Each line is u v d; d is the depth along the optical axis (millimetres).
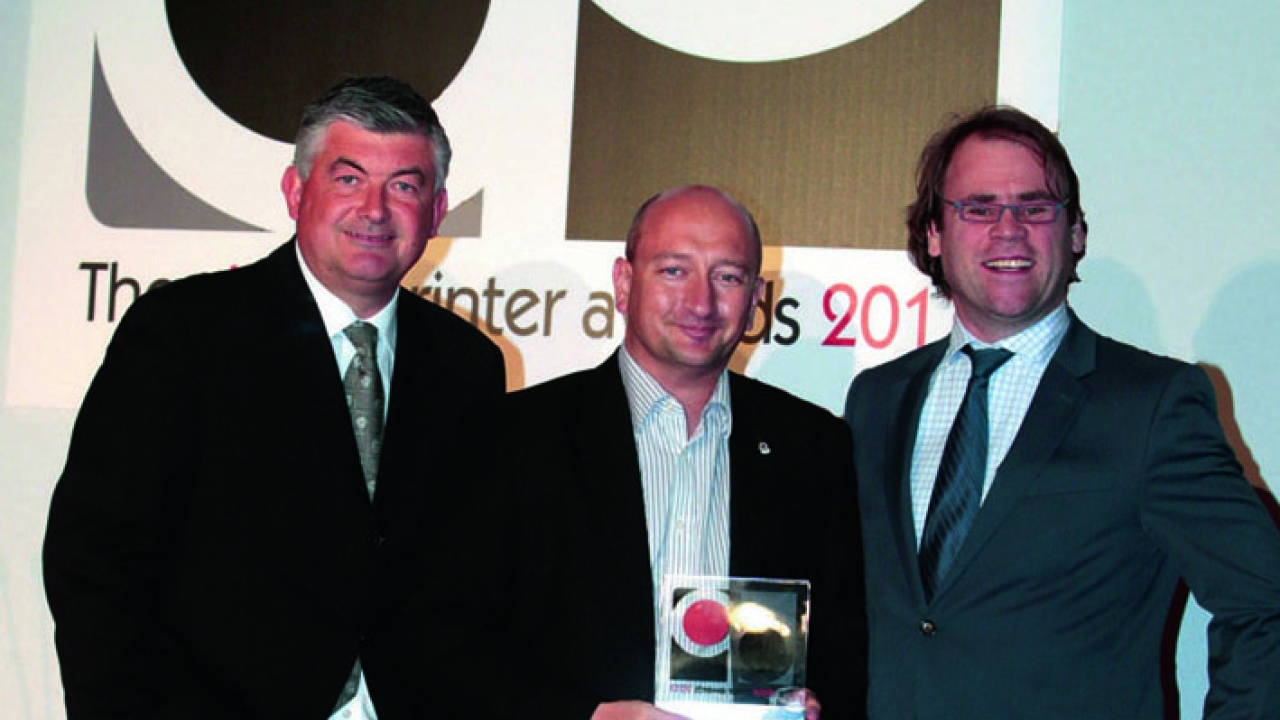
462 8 3230
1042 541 2135
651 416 2170
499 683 1993
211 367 2189
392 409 2289
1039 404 2211
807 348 3047
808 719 2047
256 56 3311
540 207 3170
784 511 2166
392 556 2219
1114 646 2133
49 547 2094
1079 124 2984
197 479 2172
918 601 2209
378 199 2227
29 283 3363
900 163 3023
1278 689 1966
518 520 2111
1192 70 2945
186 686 2088
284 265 2332
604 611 2059
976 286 2252
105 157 3359
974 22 3000
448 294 3197
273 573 2148
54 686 3299
